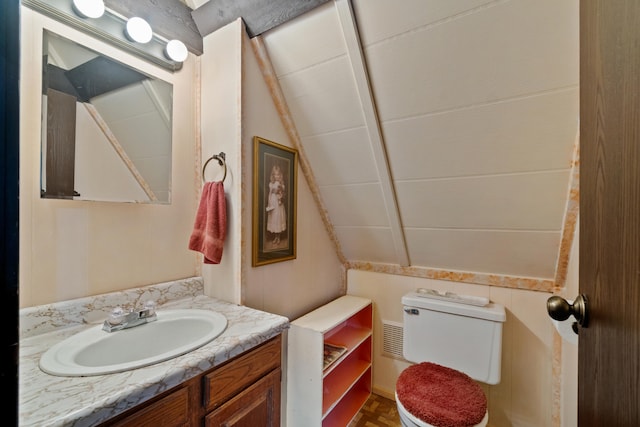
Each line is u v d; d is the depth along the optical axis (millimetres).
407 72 1205
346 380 1794
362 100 1338
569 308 601
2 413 350
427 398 1282
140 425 714
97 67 1127
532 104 1117
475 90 1156
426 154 1410
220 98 1402
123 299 1178
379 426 1725
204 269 1474
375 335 2088
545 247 1472
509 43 1021
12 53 371
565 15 923
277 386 1150
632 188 386
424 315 1686
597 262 511
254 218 1403
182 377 786
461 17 1022
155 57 1308
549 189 1291
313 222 1902
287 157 1632
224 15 1354
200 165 1490
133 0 1212
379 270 2074
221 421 910
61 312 1009
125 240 1219
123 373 750
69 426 586
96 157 1125
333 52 1265
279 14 1241
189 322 1164
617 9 435
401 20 1092
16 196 370
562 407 1474
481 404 1245
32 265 966
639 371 356
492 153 1288
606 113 476
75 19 1053
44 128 988
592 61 541
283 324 1133
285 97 1514
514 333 1643
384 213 1754
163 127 1354
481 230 1562
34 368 767
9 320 359
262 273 1469
